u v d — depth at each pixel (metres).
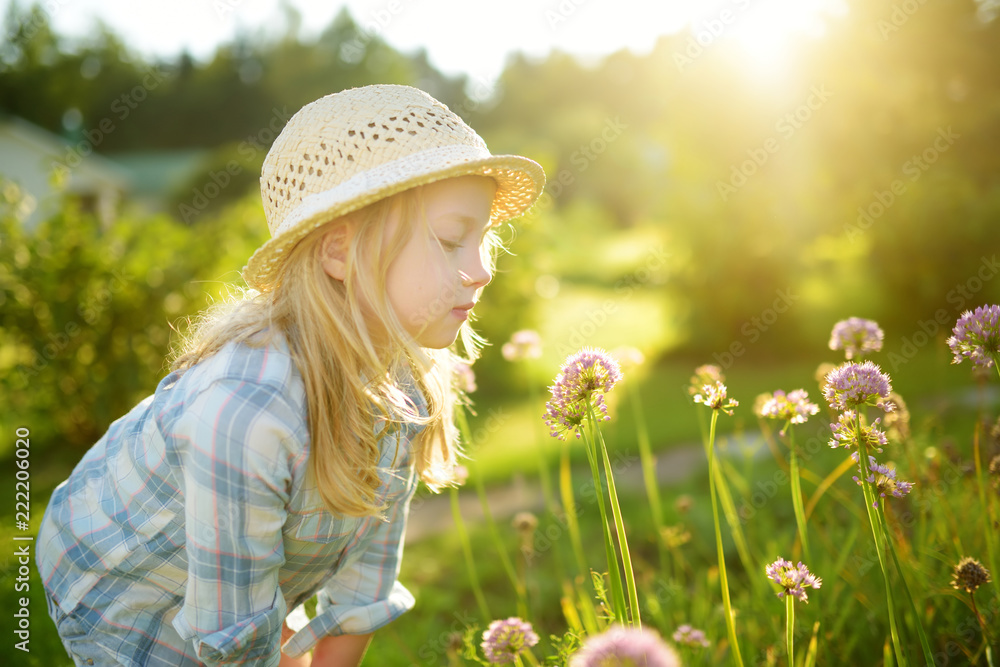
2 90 33.16
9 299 5.68
